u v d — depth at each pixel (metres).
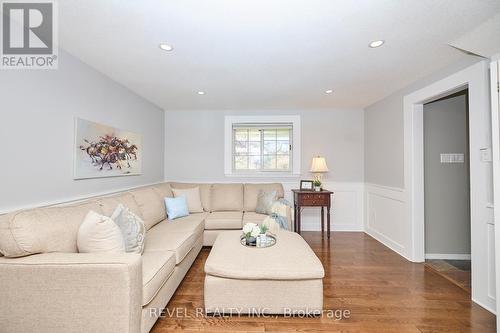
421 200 2.89
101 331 1.32
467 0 1.47
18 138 1.68
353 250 3.27
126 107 3.08
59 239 1.52
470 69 2.06
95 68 2.46
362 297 2.09
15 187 1.66
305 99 3.66
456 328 1.70
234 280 1.82
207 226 3.28
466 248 3.00
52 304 1.32
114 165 2.77
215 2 1.47
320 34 1.84
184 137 4.36
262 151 4.39
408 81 2.87
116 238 1.60
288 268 1.79
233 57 2.23
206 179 4.36
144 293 1.47
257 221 3.28
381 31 1.80
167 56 2.20
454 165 3.01
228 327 1.70
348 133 4.27
